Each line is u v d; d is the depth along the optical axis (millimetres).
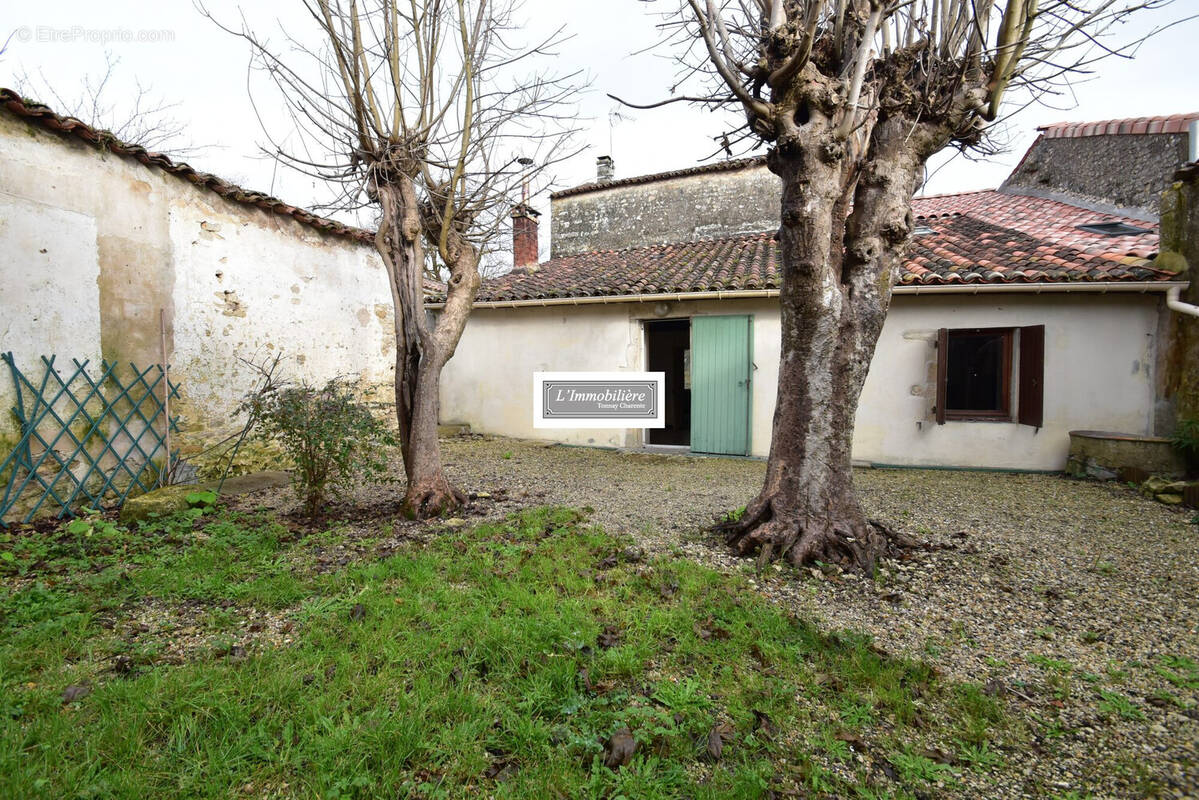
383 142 4348
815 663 2398
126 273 5082
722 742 1895
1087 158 9102
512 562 3441
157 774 1703
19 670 2223
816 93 3305
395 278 4559
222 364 6070
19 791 1576
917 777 1770
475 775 1743
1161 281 5797
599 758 1802
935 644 2586
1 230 4184
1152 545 3947
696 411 8273
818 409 3607
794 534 3594
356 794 1657
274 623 2707
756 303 7828
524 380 9508
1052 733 1979
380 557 3566
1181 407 5875
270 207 6578
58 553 3707
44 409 4449
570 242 14367
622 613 2764
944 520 4617
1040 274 6191
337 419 4309
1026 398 6578
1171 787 1718
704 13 3525
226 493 5355
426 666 2281
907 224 3566
